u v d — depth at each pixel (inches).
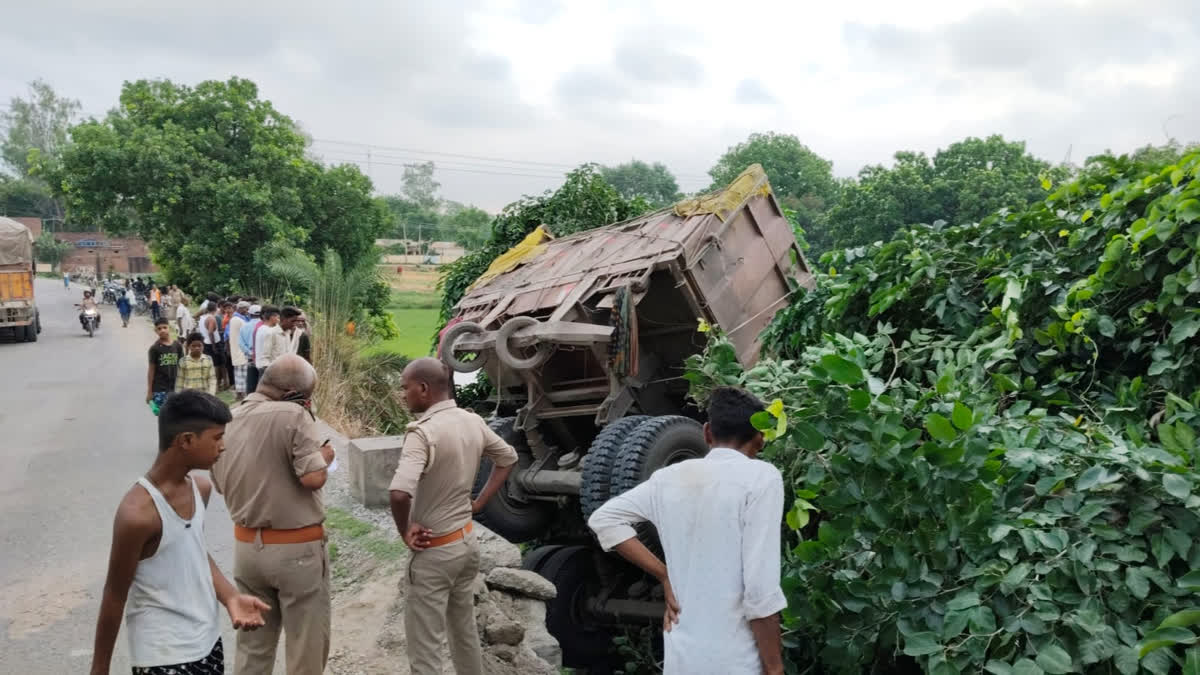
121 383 739.4
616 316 285.0
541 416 312.5
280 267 661.9
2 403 627.5
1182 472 171.9
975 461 187.6
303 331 490.9
